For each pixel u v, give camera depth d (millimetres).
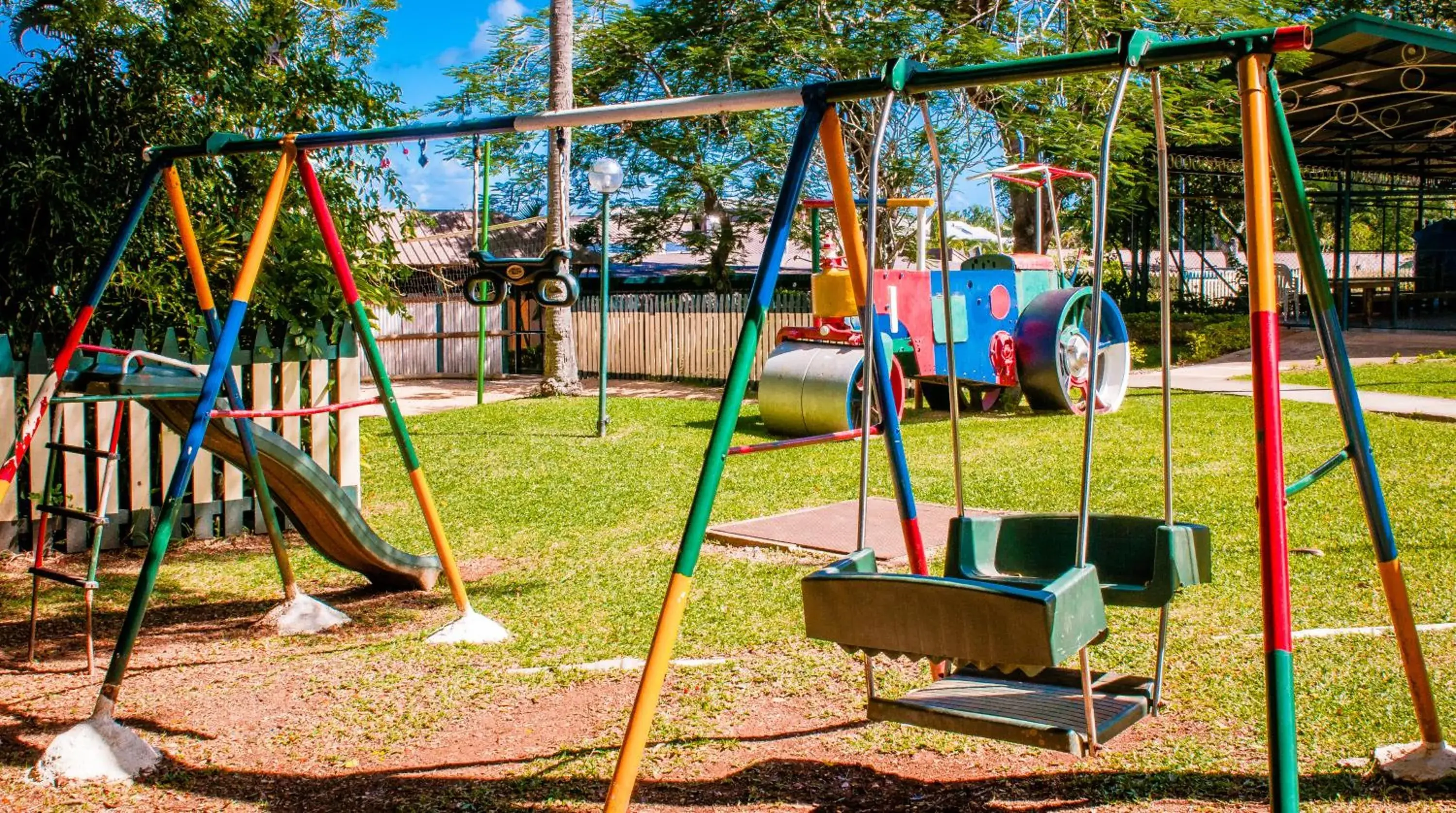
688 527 3002
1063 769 3566
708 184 23391
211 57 8414
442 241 26859
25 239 7805
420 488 5215
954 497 7980
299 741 4086
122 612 5965
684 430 12133
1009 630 2729
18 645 5395
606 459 10273
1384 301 27078
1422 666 3344
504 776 3705
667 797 3488
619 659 4816
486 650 5062
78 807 3576
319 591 6379
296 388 8156
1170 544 3137
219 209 8461
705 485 3020
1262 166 2688
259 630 5559
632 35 23297
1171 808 3256
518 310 15125
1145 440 10023
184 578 6730
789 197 3219
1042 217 20844
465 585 6309
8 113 7809
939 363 11672
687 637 5070
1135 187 20781
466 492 8992
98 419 7383
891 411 3805
